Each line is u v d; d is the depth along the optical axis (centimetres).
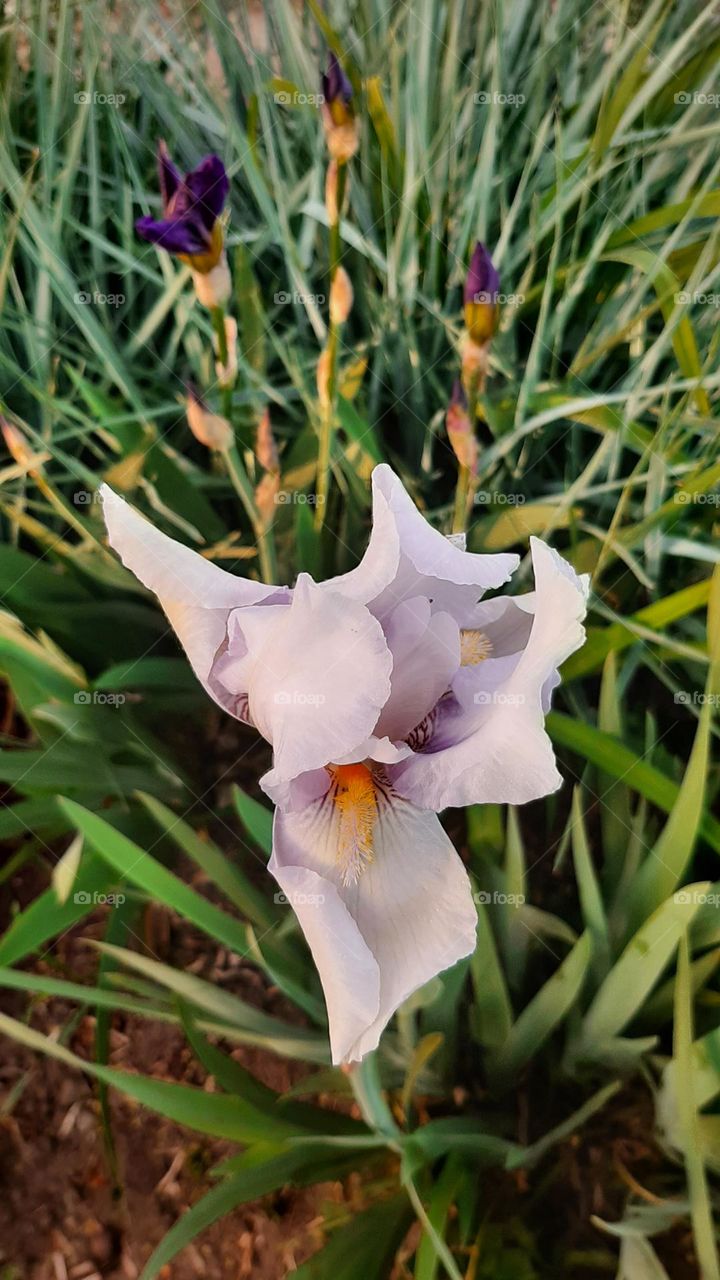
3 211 35
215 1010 23
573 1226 25
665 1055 25
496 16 33
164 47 39
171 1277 25
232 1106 22
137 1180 27
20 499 31
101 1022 25
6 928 29
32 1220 26
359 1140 21
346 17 38
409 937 19
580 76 38
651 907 23
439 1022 24
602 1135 26
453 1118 23
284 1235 26
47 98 39
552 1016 23
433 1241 20
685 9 37
